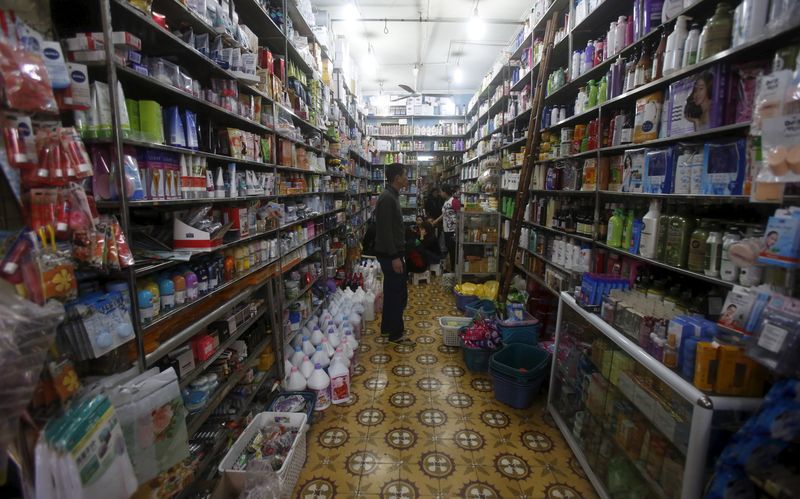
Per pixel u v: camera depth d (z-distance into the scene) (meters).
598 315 1.86
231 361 1.92
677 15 1.73
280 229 2.61
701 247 1.59
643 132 1.94
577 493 1.74
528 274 3.95
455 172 8.65
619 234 2.27
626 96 2.12
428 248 5.73
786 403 0.98
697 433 1.14
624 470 1.62
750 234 1.39
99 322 1.04
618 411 1.67
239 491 1.57
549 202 3.43
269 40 2.68
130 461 0.99
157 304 1.31
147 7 1.23
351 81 5.52
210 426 1.84
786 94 1.05
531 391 2.38
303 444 1.88
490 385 2.68
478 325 3.00
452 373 2.86
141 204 1.20
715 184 1.48
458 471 1.87
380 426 2.21
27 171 0.89
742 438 1.05
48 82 0.89
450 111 8.59
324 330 2.96
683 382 1.22
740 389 1.14
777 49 1.32
